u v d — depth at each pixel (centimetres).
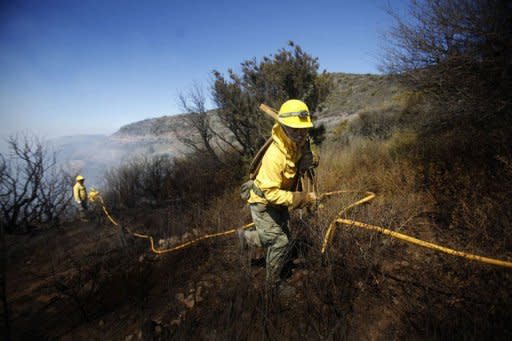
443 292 208
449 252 191
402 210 324
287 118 200
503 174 300
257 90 747
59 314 278
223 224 402
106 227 653
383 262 256
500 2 410
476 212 259
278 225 240
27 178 888
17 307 304
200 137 877
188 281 293
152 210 675
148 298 272
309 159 238
